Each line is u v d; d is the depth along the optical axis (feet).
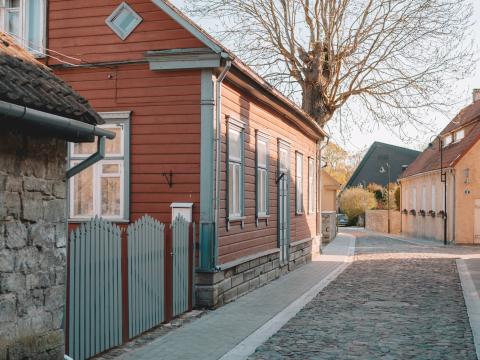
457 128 123.95
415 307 39.27
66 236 21.52
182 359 25.86
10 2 41.91
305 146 71.67
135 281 29.40
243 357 26.30
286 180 60.39
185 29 38.22
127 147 39.29
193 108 38.34
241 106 44.80
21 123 18.01
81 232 24.38
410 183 158.71
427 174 134.21
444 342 29.12
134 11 39.40
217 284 38.78
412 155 252.83
